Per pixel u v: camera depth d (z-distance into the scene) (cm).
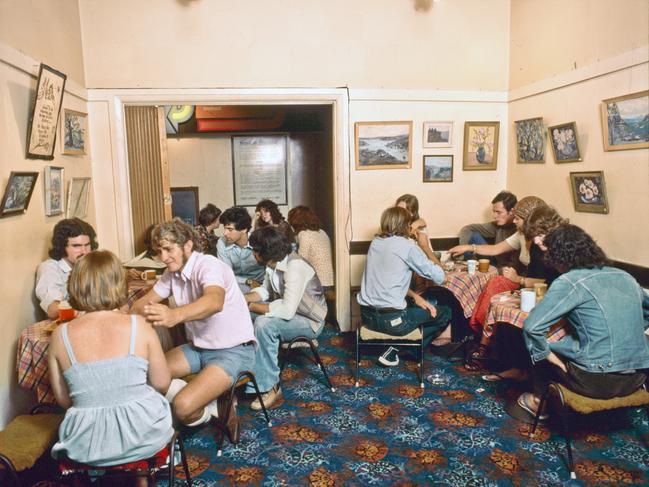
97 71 406
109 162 415
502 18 452
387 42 439
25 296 285
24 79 289
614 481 239
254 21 421
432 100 451
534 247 336
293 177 682
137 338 189
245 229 419
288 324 320
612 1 332
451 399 329
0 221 258
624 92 326
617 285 239
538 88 415
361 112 445
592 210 361
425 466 255
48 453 247
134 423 185
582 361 238
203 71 420
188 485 231
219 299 237
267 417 297
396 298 341
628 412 303
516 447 270
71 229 294
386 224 354
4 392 260
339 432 290
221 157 669
